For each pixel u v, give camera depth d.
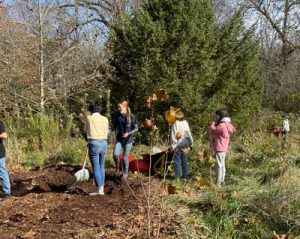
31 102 16.89
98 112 8.49
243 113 16.52
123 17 15.57
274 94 24.03
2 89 16.66
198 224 6.75
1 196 8.52
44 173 10.44
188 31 14.83
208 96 15.82
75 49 19.19
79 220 6.57
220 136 9.32
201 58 14.99
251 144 13.16
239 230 6.62
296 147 13.05
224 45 16.30
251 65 16.81
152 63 14.91
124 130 9.93
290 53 26.86
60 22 19.44
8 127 13.58
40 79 16.72
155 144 14.15
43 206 7.45
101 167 8.55
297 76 24.45
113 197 8.06
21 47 17.69
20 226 6.35
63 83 18.22
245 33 17.41
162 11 15.19
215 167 9.38
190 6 15.09
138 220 6.46
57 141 13.30
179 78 15.17
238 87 16.42
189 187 8.88
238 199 7.50
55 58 17.94
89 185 9.41
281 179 9.06
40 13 16.50
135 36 14.96
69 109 17.88
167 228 6.29
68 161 12.20
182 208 7.46
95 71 17.78
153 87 14.55
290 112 21.89
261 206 7.12
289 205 6.97
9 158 11.72
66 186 9.46
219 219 6.93
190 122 14.87
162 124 14.42
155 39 14.72
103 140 8.40
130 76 15.20
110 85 15.73
